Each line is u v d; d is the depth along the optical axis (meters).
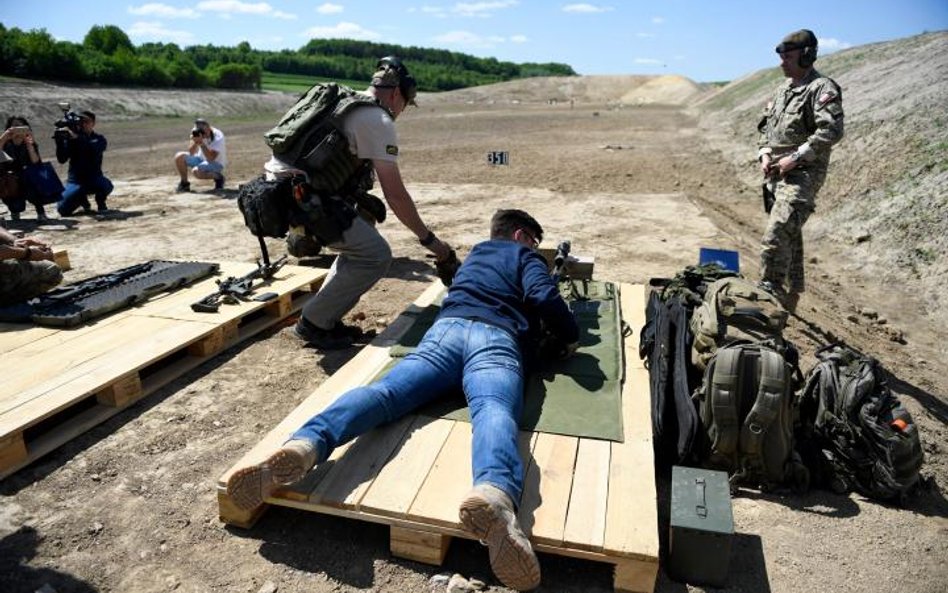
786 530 2.91
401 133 22.45
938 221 7.39
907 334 5.93
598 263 6.92
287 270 5.63
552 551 2.47
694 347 3.48
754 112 21.02
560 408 3.22
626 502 2.61
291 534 2.79
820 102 4.78
